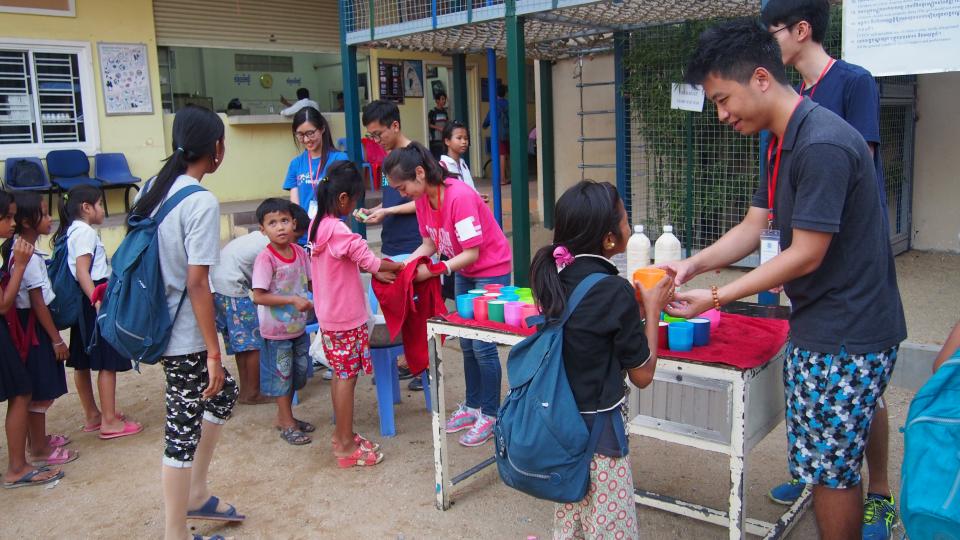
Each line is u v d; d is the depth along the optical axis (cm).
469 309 298
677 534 291
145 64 1077
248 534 304
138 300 250
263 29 1207
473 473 331
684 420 269
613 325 200
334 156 484
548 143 910
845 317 206
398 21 661
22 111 995
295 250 404
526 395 207
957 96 649
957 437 163
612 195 211
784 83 211
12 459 352
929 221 683
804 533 286
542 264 213
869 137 263
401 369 488
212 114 270
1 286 337
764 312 296
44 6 988
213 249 258
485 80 1444
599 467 210
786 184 212
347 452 363
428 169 344
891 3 363
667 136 715
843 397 209
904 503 167
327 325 350
